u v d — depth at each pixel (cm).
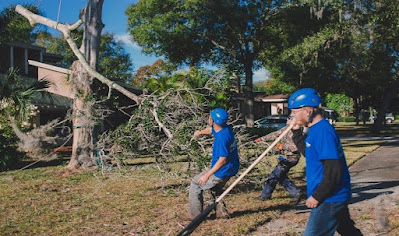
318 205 301
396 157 1304
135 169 871
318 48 2334
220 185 545
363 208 610
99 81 1122
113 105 1091
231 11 2423
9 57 2009
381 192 728
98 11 1162
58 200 725
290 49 2466
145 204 672
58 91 1983
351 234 337
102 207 658
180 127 712
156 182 881
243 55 2758
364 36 2523
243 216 568
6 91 1245
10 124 1387
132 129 793
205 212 391
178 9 2391
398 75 2769
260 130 1669
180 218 539
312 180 312
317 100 317
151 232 508
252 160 761
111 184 882
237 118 776
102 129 1146
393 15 2300
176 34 2394
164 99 809
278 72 2805
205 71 1239
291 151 650
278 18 2616
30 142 1359
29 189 843
